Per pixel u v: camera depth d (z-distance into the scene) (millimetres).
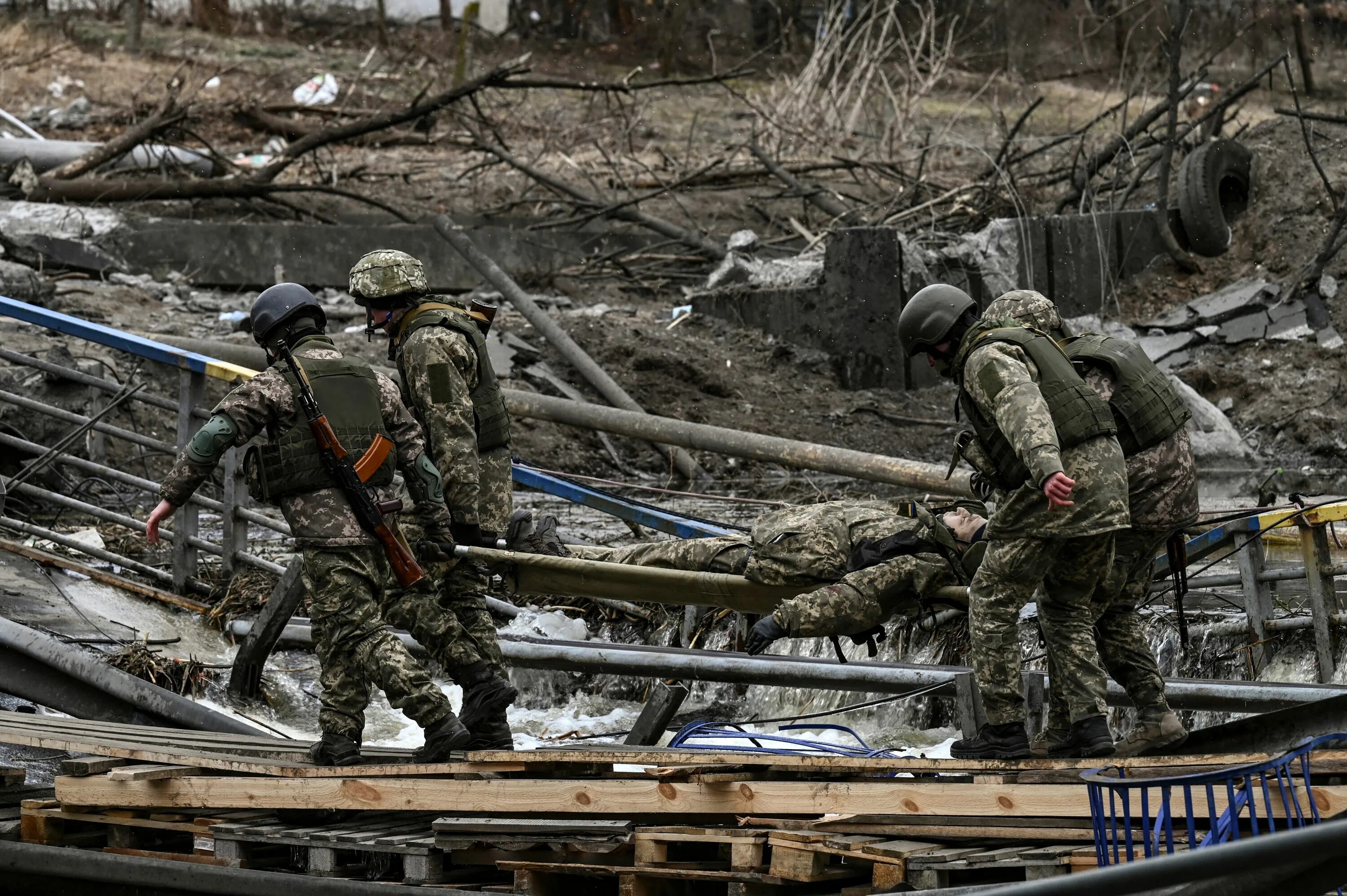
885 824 12148
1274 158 48906
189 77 60531
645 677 17281
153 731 16219
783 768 12547
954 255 43781
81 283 40156
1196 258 47688
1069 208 50219
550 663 17547
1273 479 36062
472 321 15664
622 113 52031
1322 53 67188
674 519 20250
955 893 10891
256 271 43500
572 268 47031
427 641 14469
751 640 15305
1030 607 20328
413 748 19312
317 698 21234
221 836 13406
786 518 16547
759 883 12031
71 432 29000
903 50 64062
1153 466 12836
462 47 64625
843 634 15633
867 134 54844
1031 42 71812
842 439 39812
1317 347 43219
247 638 20516
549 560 16109
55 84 59031
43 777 16953
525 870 12750
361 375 14039
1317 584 17531
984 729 12906
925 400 42156
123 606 22391
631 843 12555
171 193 45219
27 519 26250
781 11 73375
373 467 13766
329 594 13703
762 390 41375
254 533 27312
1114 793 10867
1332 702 12438
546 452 36656
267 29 73750
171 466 31203
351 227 44344
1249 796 10094
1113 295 46594
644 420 27766
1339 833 7348
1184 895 9984
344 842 12977
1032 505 12266
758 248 48781
